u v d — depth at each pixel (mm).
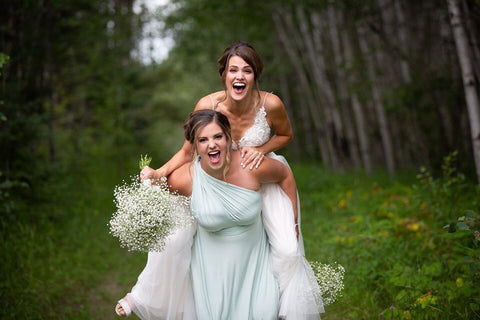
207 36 14531
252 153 3002
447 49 6863
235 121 3238
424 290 3633
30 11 6457
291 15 10742
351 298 3900
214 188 2930
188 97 19969
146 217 2730
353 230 5273
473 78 4816
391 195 6738
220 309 2904
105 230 6254
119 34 10461
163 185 3014
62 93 10297
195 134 2848
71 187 7484
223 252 2984
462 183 5605
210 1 10227
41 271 4660
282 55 14438
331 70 11633
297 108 17938
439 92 7020
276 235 3092
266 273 3076
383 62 9430
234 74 3043
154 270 3092
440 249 4281
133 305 3119
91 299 4391
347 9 7523
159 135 14062
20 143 5855
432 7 7621
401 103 7805
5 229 5074
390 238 4598
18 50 6297
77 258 5219
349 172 10719
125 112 10719
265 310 2953
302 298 2979
